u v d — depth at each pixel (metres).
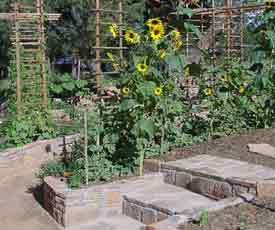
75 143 6.11
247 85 6.84
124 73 5.43
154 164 5.55
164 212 4.44
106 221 4.79
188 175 5.12
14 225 4.82
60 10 17.81
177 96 6.38
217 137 6.75
